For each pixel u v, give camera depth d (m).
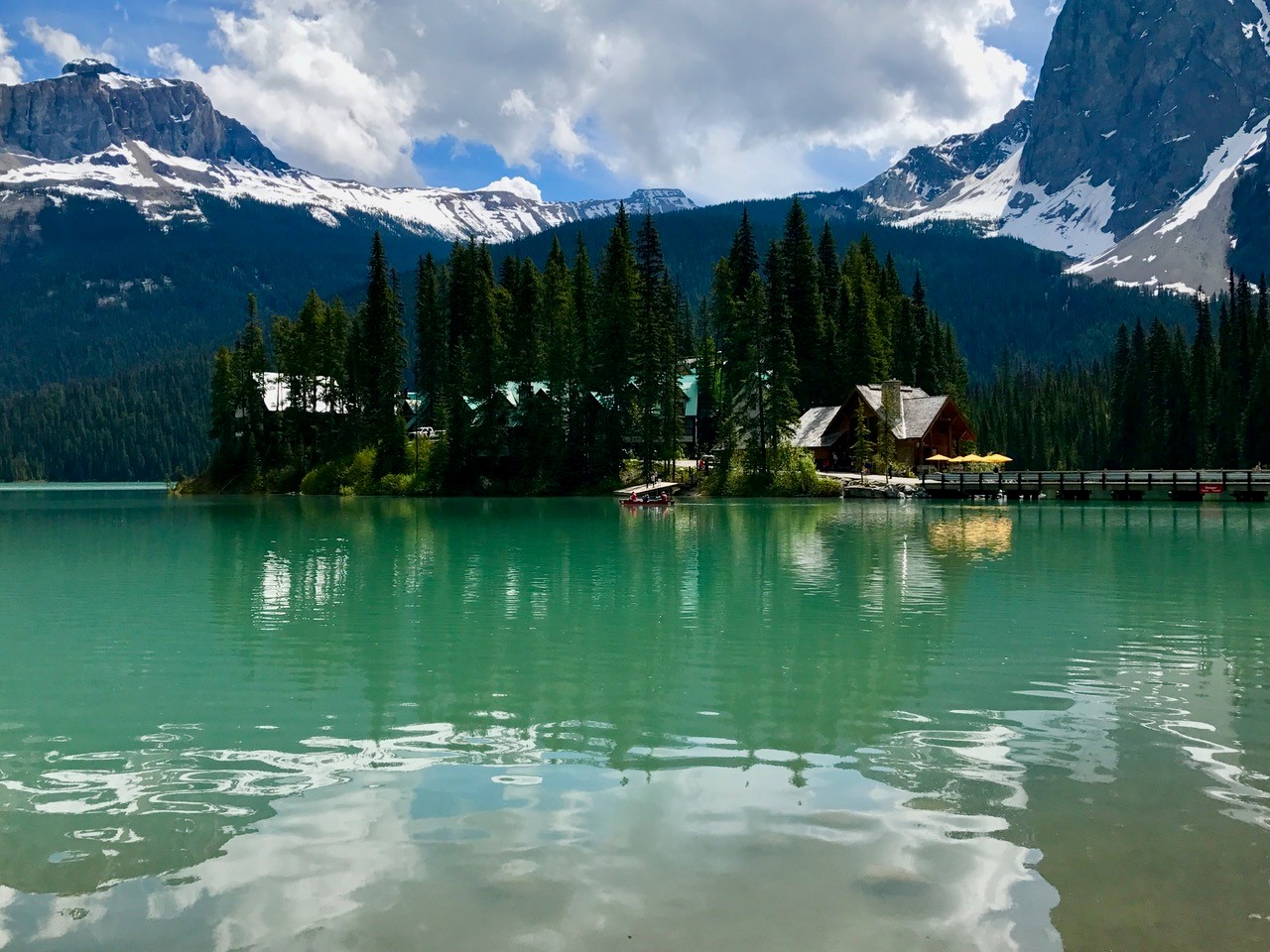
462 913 7.47
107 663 16.95
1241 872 8.12
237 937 7.14
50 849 8.74
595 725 12.79
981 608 22.86
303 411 114.75
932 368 119.44
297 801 9.94
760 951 6.89
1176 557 34.25
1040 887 7.86
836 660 16.81
